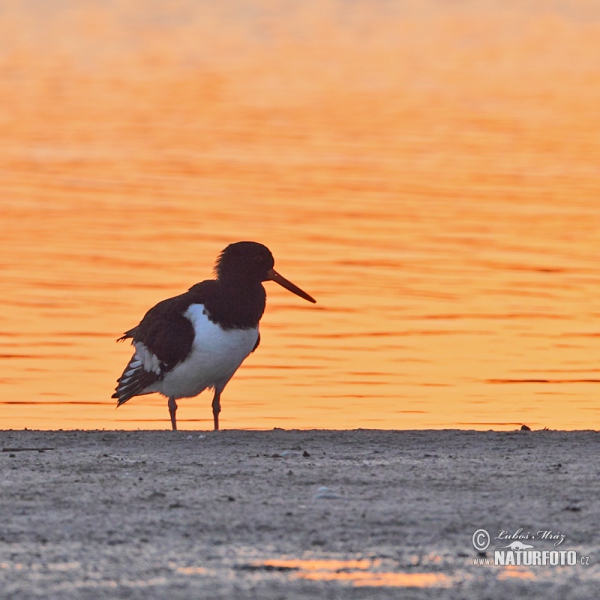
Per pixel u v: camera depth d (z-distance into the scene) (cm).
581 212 2956
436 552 800
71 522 858
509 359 1897
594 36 7012
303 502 912
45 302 2214
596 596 723
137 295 2266
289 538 825
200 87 5141
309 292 2300
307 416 1596
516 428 1496
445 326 2092
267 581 743
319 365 1870
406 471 1017
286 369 1852
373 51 6394
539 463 1053
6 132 4103
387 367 1862
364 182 3306
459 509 895
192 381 1354
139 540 819
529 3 8812
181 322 1335
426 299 2256
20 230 2778
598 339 2016
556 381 1783
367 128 4153
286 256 2547
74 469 1021
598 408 1631
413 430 1236
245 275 1359
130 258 2533
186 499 919
